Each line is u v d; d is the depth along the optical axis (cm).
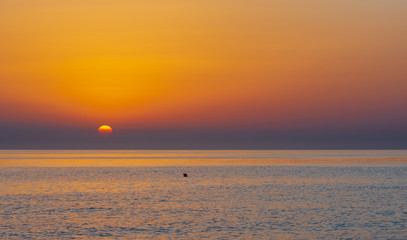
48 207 5988
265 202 6475
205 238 4200
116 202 6506
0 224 4797
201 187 8675
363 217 5203
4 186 8788
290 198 6925
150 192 7819
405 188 8344
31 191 7919
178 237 4244
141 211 5681
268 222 4922
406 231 4462
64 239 4162
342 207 5966
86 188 8481
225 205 6188
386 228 4594
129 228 4634
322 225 4753
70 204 6284
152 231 4497
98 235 4325
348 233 4384
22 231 4475
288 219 5094
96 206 6100
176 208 5925
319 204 6247
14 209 5800
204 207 6003
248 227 4669
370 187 8544
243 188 8456
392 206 6041
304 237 4234
